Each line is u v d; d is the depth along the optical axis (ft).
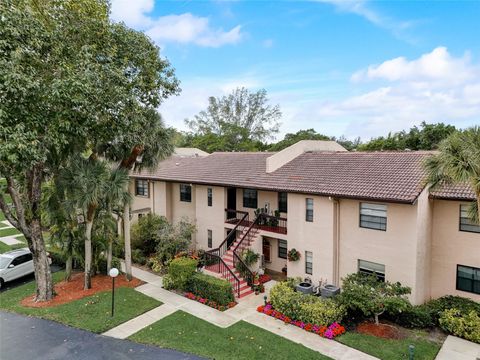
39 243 51.44
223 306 49.39
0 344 38.63
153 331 42.04
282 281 56.80
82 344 38.73
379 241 48.26
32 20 38.63
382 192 46.60
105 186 51.29
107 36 46.75
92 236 60.85
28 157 38.27
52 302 51.39
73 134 44.57
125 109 47.50
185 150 125.90
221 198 72.33
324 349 38.01
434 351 37.42
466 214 45.21
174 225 78.02
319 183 55.72
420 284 45.98
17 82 35.63
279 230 62.59
